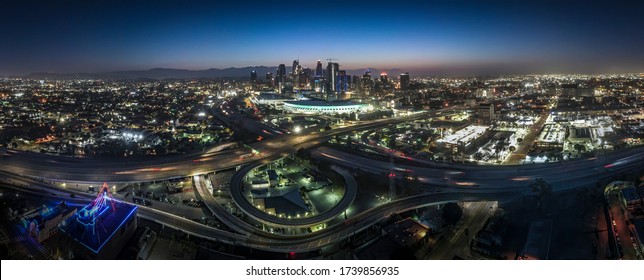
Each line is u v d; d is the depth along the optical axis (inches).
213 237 5718.5
